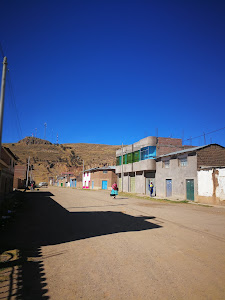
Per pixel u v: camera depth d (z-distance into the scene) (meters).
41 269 4.86
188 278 4.27
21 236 7.78
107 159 117.19
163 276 4.38
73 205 17.30
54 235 7.88
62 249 6.27
